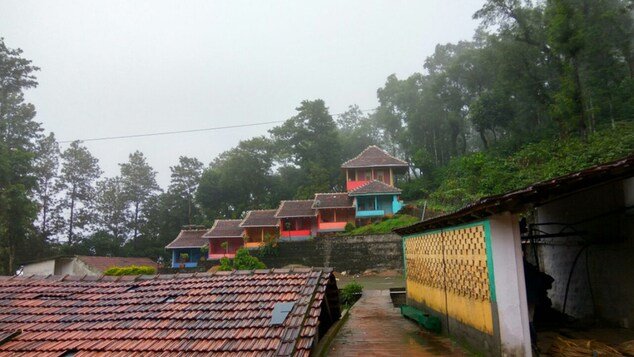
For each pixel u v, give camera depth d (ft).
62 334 18.07
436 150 148.46
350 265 90.94
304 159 156.87
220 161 183.62
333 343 26.11
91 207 157.69
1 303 21.79
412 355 22.77
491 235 19.65
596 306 26.48
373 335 28.48
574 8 72.38
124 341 16.90
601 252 25.99
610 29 75.87
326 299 24.56
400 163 121.90
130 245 155.43
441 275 28.84
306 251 96.94
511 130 111.45
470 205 19.81
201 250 126.82
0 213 98.37
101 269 97.35
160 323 18.01
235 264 72.18
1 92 115.24
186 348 15.74
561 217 30.09
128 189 164.45
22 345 17.29
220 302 19.77
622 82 84.07
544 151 74.79
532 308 22.79
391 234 88.84
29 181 110.52
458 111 139.23
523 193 16.99
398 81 164.45
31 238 127.75
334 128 162.50
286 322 16.89
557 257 30.83
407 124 154.92
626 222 23.93
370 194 107.04
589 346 19.49
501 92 106.11
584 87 79.51
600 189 25.84
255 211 126.41
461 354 22.54
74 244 147.23
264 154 163.73
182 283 23.16
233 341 16.02
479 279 21.38
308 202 121.08
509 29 91.35
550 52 83.61
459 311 24.89
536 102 97.50
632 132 62.28
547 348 20.85
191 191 167.84
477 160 86.38
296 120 159.94
